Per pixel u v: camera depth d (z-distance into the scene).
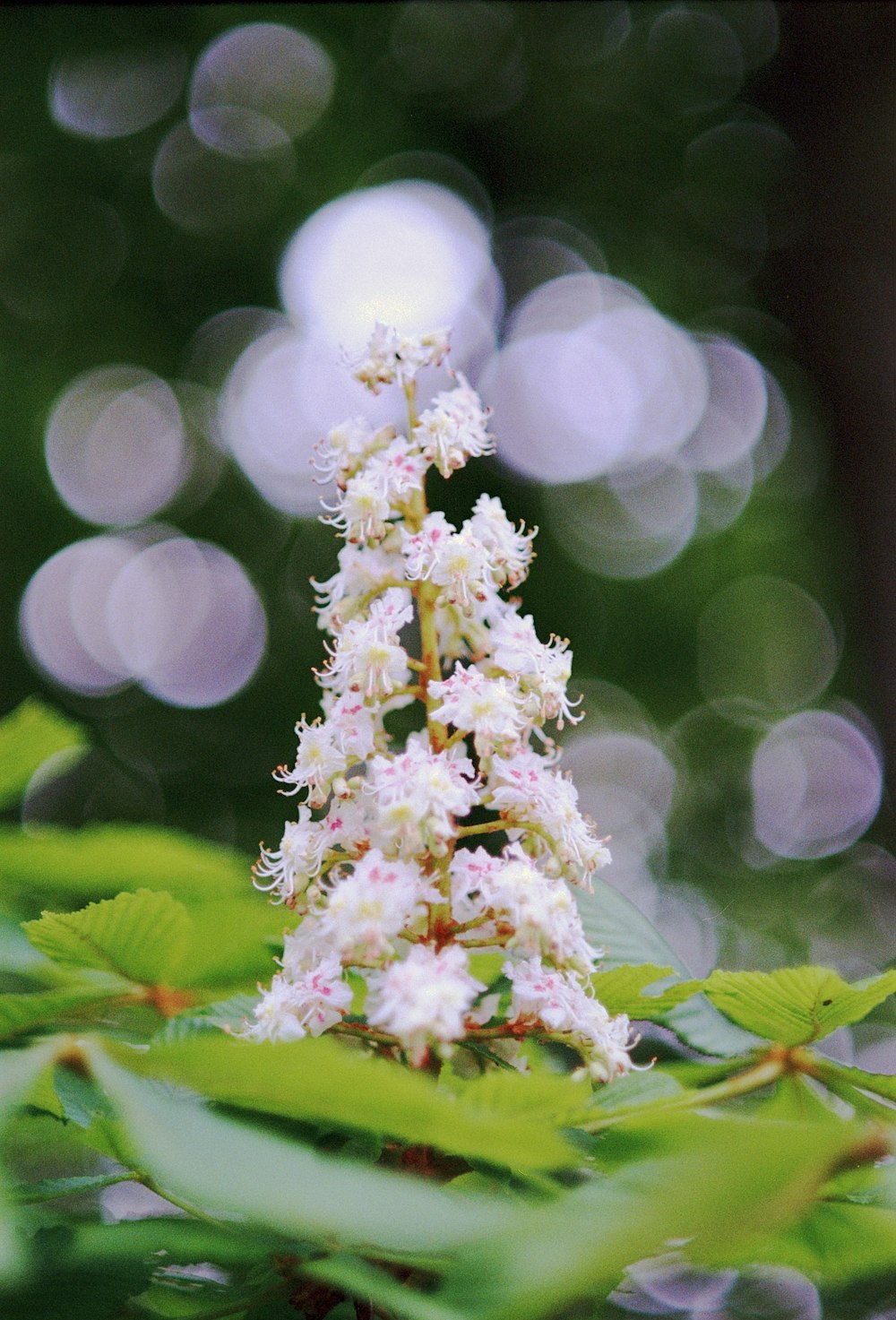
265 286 9.70
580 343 10.34
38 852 2.46
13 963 2.19
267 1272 1.74
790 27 5.77
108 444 9.28
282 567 9.14
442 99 10.20
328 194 9.89
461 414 2.06
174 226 9.72
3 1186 1.27
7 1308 1.49
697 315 10.23
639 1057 2.44
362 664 1.94
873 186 5.43
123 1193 2.34
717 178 10.16
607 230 10.32
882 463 5.21
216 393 9.59
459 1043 1.82
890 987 1.93
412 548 1.98
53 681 8.57
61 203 9.66
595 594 9.29
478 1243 1.11
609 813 8.70
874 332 5.31
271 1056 1.12
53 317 9.45
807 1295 2.40
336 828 1.89
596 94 10.21
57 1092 1.79
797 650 9.14
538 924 1.78
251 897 2.63
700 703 9.08
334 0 9.95
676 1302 2.33
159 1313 1.69
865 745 8.86
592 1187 1.17
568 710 2.00
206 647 8.73
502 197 10.23
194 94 9.88
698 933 7.75
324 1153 1.72
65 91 9.67
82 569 8.93
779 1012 1.99
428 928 1.85
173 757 8.30
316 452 2.11
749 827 8.70
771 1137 1.13
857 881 8.09
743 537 9.48
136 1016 2.14
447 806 1.81
